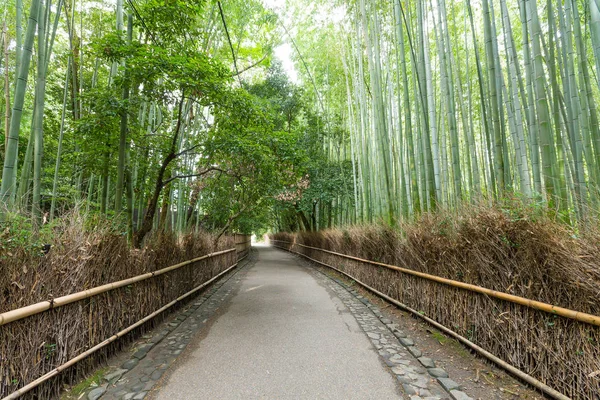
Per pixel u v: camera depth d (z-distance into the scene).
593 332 1.84
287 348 3.06
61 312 2.16
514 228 2.44
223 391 2.23
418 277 4.04
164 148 5.52
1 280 1.81
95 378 2.36
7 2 6.68
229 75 4.40
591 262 1.85
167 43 4.54
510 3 7.48
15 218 2.06
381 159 6.73
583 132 3.88
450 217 3.50
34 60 7.73
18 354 1.83
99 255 2.64
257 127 5.12
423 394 2.20
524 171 3.57
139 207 5.79
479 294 2.79
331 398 2.15
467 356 2.82
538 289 2.23
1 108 7.71
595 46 3.10
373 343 3.23
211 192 9.12
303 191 11.12
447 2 7.75
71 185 6.86
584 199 2.37
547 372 2.10
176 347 3.06
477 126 10.08
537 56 2.91
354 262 7.11
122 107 3.84
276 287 6.66
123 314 2.95
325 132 11.91
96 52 4.16
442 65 4.49
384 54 7.48
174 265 4.30
